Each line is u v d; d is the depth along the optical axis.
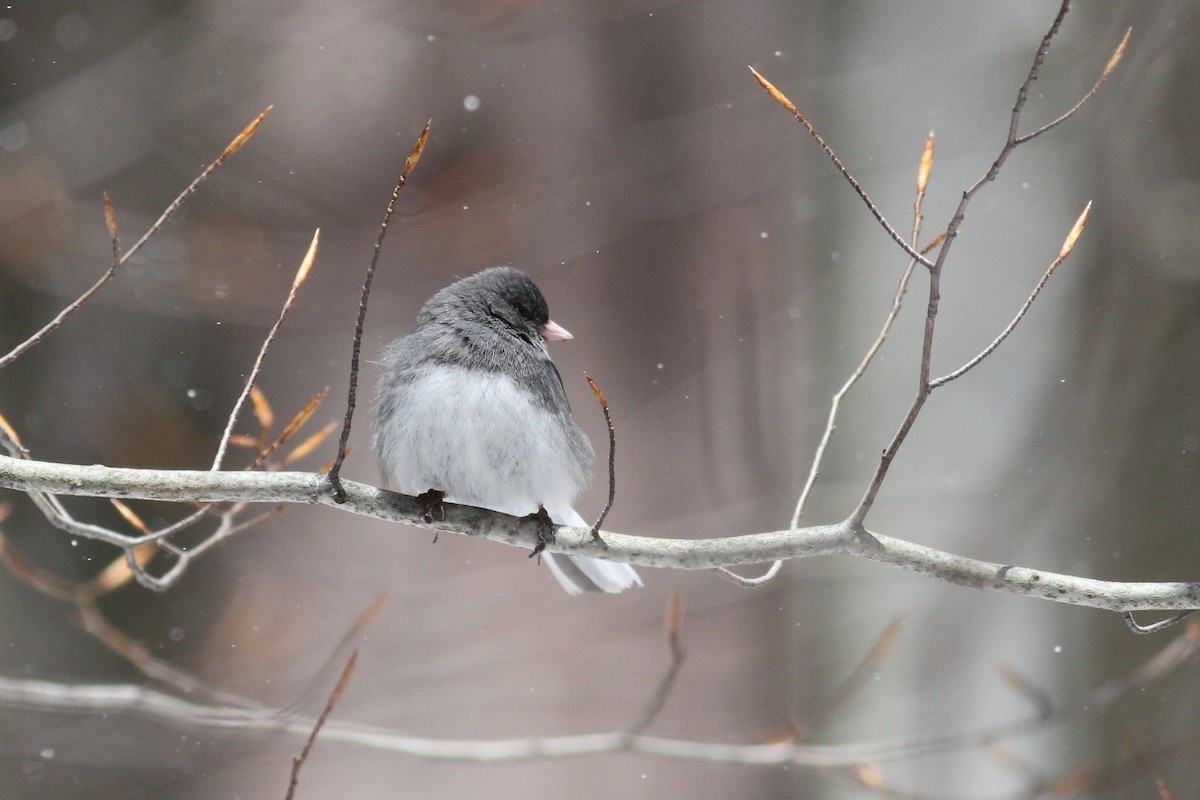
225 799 12.23
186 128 14.46
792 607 11.60
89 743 11.19
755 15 15.46
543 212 14.59
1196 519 9.75
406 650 12.52
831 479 11.15
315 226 14.62
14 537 12.02
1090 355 10.67
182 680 8.64
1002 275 10.98
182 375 13.51
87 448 12.60
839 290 11.77
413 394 6.83
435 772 12.88
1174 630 9.71
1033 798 8.45
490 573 13.52
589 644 12.95
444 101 15.56
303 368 14.23
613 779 12.93
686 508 13.50
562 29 14.62
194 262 13.68
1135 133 11.12
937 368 10.94
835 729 10.39
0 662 11.35
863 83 11.95
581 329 15.03
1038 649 9.98
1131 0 11.40
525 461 6.79
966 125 11.41
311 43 14.71
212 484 5.88
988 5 11.70
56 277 13.16
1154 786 9.24
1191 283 10.55
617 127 15.46
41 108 13.86
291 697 11.80
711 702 12.82
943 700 10.16
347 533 13.73
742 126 14.19
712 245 14.81
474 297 7.28
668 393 14.52
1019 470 10.51
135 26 14.56
